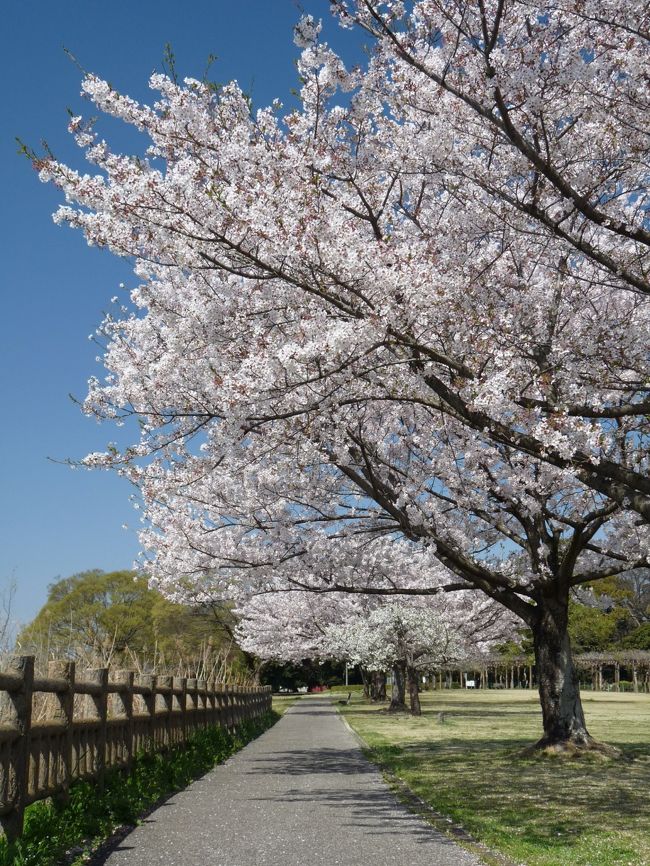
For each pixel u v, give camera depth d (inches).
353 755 578.6
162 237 317.1
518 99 298.0
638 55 311.6
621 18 301.0
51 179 301.3
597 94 322.3
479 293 376.5
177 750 464.1
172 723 458.3
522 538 579.8
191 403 380.5
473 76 319.6
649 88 328.5
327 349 287.3
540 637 581.6
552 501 522.3
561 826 278.8
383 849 231.6
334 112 340.2
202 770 454.3
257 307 339.9
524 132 339.0
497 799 350.0
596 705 1626.5
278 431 363.6
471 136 349.4
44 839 219.5
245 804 326.6
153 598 1968.5
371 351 295.3
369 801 339.3
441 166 348.5
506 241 399.9
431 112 335.6
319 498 494.6
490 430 298.5
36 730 237.6
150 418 395.9
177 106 306.5
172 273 400.5
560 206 391.2
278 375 300.4
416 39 316.8
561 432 284.4
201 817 291.9
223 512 512.7
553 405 301.3
